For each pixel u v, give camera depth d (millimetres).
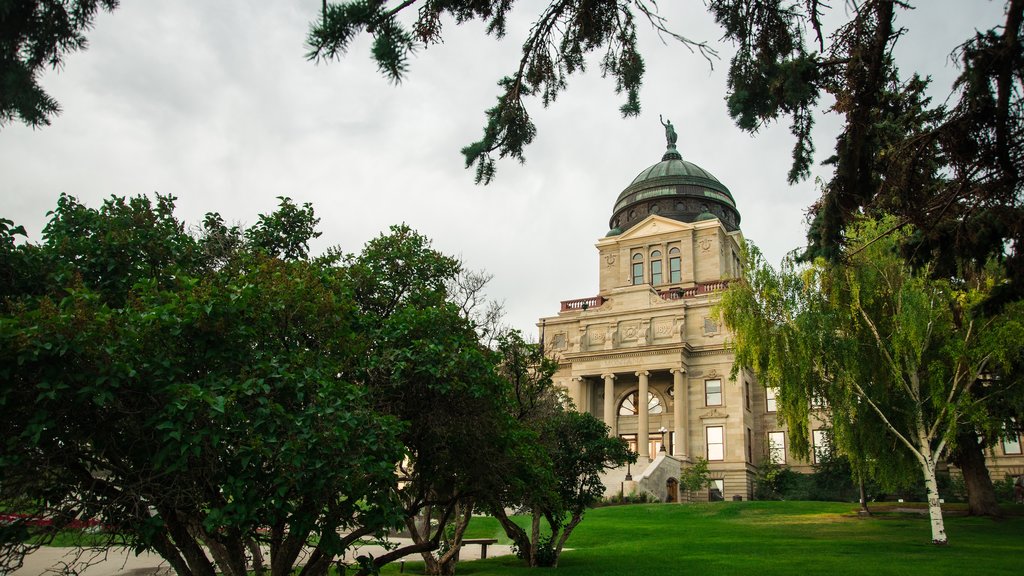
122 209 14234
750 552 27641
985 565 22938
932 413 32500
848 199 10000
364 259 17594
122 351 9883
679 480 59625
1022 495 49969
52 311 9625
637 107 11188
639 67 10703
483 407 14133
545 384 23109
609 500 51969
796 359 32656
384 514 11062
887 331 31922
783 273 33719
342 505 10867
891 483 33000
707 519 42000
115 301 13266
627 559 26172
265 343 11758
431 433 13820
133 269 13562
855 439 32656
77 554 10531
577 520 25328
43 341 9312
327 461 10305
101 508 10242
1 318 9281
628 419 68875
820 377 32906
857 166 9531
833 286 31516
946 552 26812
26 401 9562
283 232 17172
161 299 11328
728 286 36219
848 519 39875
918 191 10000
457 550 22594
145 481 9727
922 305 29125
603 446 24828
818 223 10555
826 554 26625
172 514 10969
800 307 32969
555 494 18500
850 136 9312
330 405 10930
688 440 64875
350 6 6762
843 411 32125
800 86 9125
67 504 10383
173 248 14133
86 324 9617
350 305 13141
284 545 12016
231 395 10094
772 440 66000
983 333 28609
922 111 9734
